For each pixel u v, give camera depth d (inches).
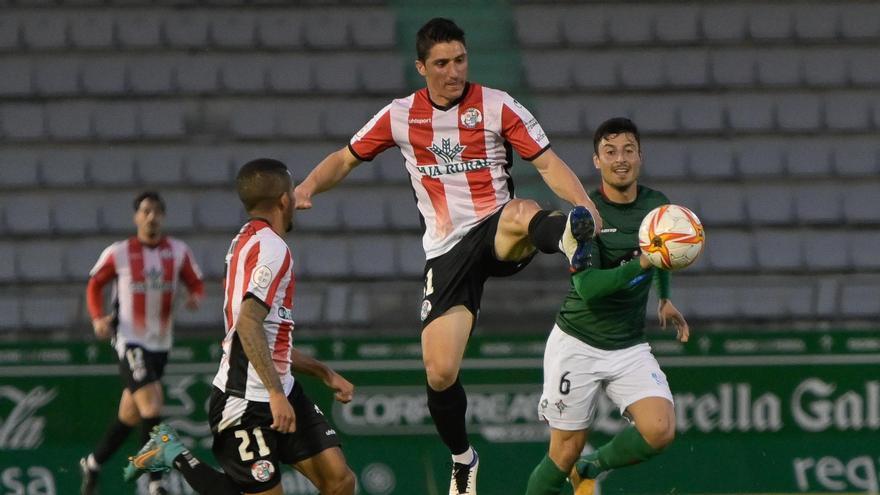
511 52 2052.2
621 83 2018.9
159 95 1995.6
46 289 1695.4
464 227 806.5
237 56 2049.7
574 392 932.0
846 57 2060.8
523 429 1347.2
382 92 2011.6
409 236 1804.9
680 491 1350.9
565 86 2014.0
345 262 1765.5
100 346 1359.5
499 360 1350.9
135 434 1371.8
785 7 2126.0
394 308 1545.3
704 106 1987.0
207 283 1753.2
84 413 1350.9
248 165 812.0
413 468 1342.3
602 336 920.3
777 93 2009.1
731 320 1612.9
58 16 2097.7
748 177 1893.5
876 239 1808.6
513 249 780.0
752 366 1359.5
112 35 2081.7
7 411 1347.2
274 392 764.6
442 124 792.9
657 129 1955.0
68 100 1989.4
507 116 783.1
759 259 1781.5
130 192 1868.8
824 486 1350.9
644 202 910.4
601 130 901.8
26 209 1841.8
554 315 1534.2
